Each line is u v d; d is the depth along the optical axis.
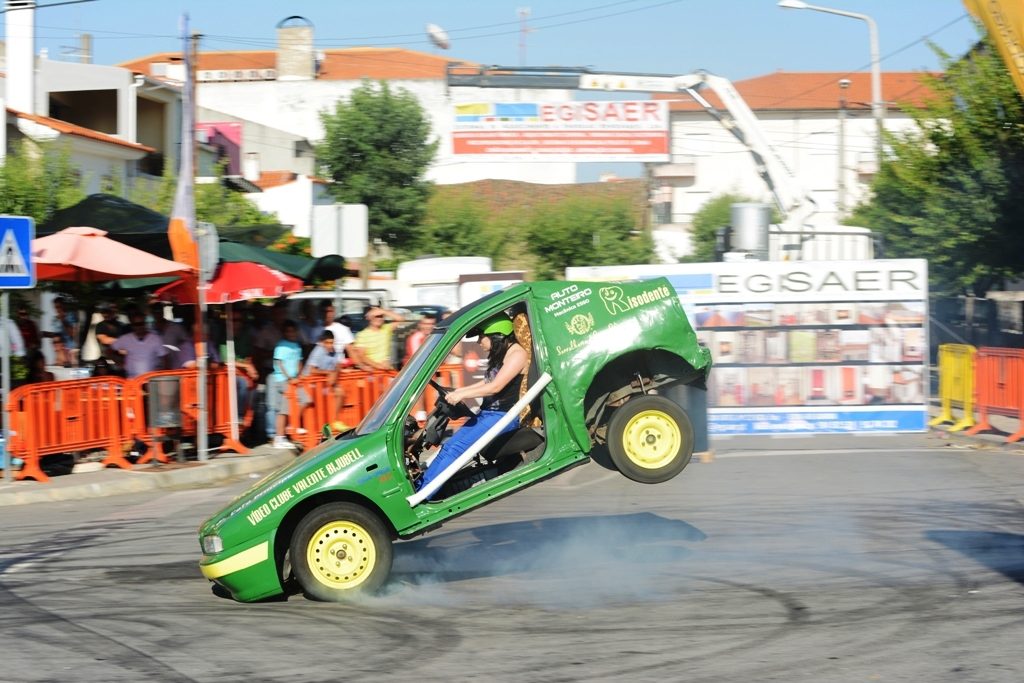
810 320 15.72
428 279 29.47
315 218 17.31
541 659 5.75
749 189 61.91
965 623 6.24
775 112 64.06
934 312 33.69
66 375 15.88
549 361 7.31
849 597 6.88
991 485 11.28
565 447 7.33
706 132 62.19
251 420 15.52
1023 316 32.69
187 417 13.98
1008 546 8.30
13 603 7.24
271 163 55.97
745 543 8.61
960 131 23.52
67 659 5.91
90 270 14.60
